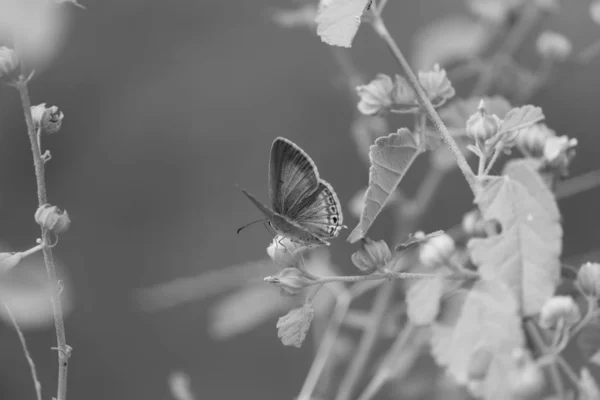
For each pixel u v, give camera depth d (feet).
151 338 3.00
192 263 3.08
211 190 3.19
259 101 3.25
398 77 1.54
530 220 1.50
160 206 3.18
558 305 1.48
